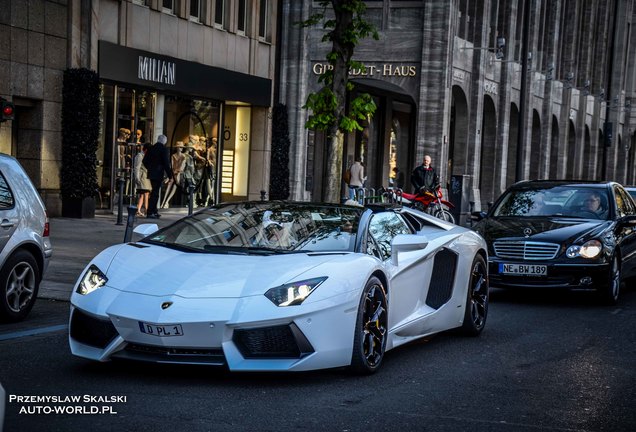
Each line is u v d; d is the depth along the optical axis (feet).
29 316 29.96
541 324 33.35
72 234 55.83
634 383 23.49
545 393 21.86
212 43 86.53
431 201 78.79
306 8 109.19
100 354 20.80
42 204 30.12
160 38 78.07
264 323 20.20
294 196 110.01
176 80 79.41
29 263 29.01
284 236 23.67
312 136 112.37
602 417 19.75
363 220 24.57
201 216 25.05
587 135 192.03
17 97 63.41
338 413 18.94
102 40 69.82
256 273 21.24
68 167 66.80
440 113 108.47
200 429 17.25
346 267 21.88
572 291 45.01
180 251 22.90
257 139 96.37
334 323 21.08
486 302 30.55
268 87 96.17
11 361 22.77
